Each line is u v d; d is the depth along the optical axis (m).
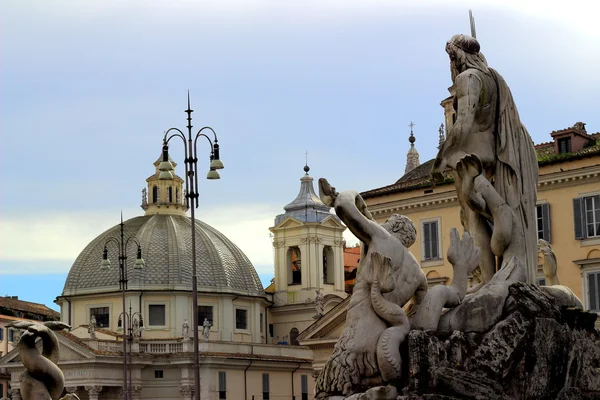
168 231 118.69
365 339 9.78
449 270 57.09
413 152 99.44
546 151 58.03
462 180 11.21
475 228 11.38
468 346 9.89
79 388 98.19
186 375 101.75
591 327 11.28
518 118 11.60
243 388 104.75
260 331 119.56
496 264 11.32
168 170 41.97
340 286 125.69
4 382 108.88
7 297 125.88
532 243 11.45
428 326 9.97
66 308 115.12
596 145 54.19
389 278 9.77
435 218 57.97
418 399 9.43
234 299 116.44
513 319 10.18
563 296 11.21
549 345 10.40
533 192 11.62
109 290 112.81
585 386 11.00
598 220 52.53
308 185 129.00
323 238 125.12
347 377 9.77
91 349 97.94
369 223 10.05
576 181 53.19
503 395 9.76
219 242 120.94
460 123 11.27
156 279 113.12
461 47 11.52
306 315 122.69
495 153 11.41
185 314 112.56
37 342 13.19
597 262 52.06
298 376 110.12
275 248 126.38
